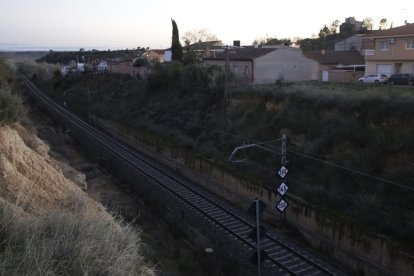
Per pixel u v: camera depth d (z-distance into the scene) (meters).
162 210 20.72
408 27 39.97
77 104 60.25
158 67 45.66
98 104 53.19
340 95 23.48
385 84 33.22
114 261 6.58
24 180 13.23
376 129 20.12
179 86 40.84
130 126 39.28
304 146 22.55
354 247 16.05
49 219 7.38
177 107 37.56
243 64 43.19
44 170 15.70
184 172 28.67
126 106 46.53
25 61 126.50
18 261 5.59
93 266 6.25
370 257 15.39
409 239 14.79
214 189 25.19
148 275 7.28
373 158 18.95
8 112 17.42
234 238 15.79
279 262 14.23
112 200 22.11
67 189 15.49
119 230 8.01
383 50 40.50
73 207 12.05
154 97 43.47
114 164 29.20
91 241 6.80
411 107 19.25
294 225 18.95
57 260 5.99
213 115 32.50
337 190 19.05
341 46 72.31
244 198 22.48
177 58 55.69
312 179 20.70
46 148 22.28
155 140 33.06
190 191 21.69
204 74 37.50
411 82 33.38
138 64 59.56
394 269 14.51
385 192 17.33
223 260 15.59
